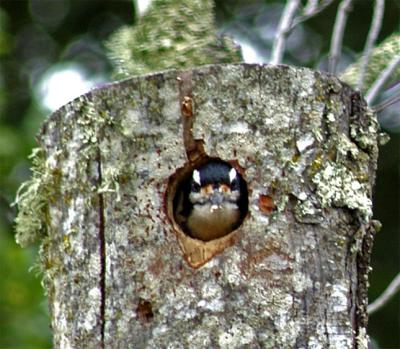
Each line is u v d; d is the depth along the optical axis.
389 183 21.98
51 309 10.64
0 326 15.90
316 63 21.62
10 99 22.06
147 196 10.13
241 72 10.24
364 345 10.17
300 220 10.10
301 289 9.95
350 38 21.69
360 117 10.58
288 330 9.84
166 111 10.21
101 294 10.05
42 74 22.61
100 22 23.00
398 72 13.37
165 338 9.80
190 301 9.86
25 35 23.03
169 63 11.72
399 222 22.05
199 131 10.19
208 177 10.78
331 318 9.98
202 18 11.88
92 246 10.18
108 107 10.30
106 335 9.95
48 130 10.76
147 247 10.02
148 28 11.84
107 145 10.27
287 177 10.15
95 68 22.44
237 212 10.80
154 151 10.20
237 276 9.91
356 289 10.28
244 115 10.20
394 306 21.80
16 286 16.11
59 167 10.55
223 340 9.77
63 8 23.17
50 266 10.63
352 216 10.30
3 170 17.36
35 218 10.92
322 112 10.33
